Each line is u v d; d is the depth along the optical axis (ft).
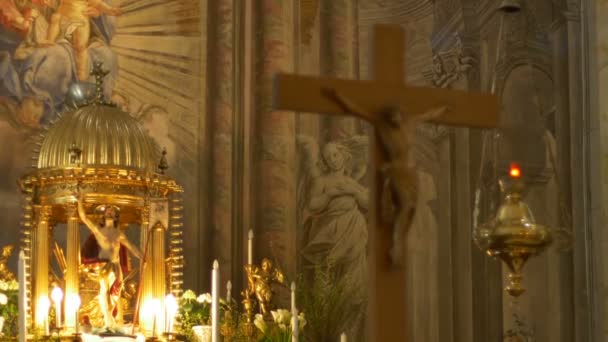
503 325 51.31
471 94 24.04
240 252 57.67
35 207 45.85
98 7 58.08
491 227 31.89
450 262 56.24
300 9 60.70
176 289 48.21
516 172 32.55
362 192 58.59
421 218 57.11
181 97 58.80
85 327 44.19
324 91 22.74
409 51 60.03
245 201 58.34
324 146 59.11
